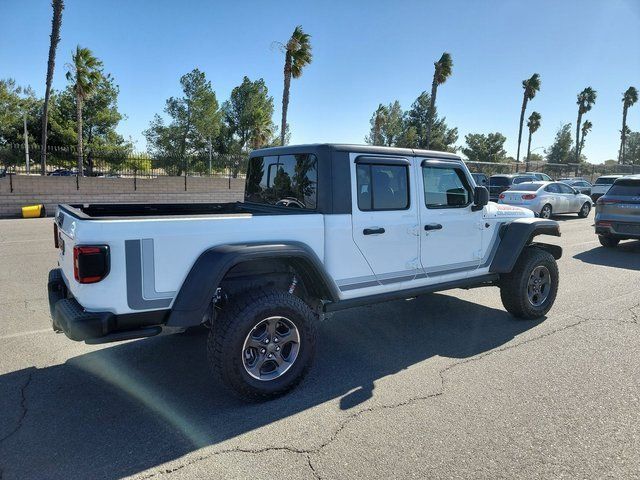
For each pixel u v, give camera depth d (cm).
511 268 493
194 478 250
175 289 309
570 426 306
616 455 275
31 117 4888
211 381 372
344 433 296
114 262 289
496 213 508
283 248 334
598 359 420
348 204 381
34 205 1706
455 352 437
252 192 489
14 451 273
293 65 2934
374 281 404
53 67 2238
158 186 2098
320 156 377
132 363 405
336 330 500
